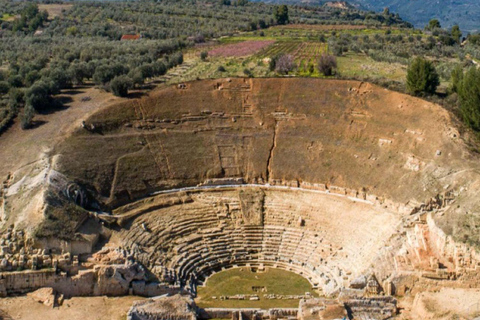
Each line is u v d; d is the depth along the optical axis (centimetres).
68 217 7231
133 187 8550
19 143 8781
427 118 9312
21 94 9956
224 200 8775
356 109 9956
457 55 14550
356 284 6862
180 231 8000
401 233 7575
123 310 6394
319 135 9744
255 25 18512
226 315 6475
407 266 6931
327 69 11350
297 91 10412
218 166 9331
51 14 19588
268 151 9619
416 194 8206
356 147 9406
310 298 6600
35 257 6675
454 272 6725
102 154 8788
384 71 12012
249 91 10444
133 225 7838
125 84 10119
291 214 8512
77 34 16675
